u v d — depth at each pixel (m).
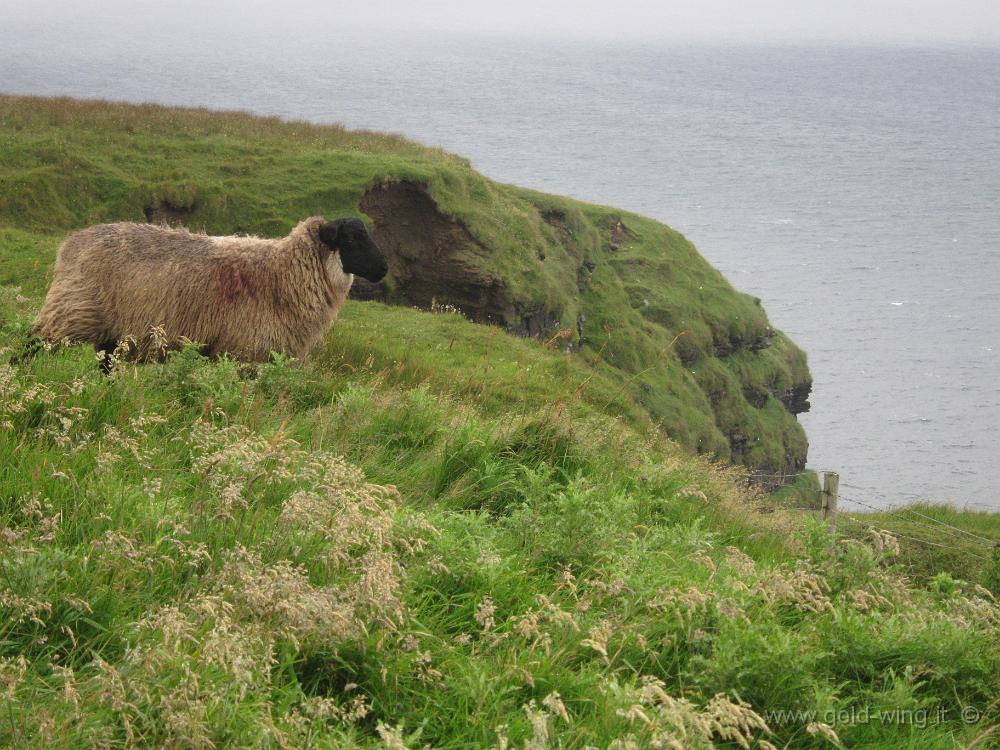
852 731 5.09
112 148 35.59
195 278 10.99
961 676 5.79
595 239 54.31
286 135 41.28
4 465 5.94
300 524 5.58
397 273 37.38
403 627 4.93
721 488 10.62
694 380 50.97
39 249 24.17
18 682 3.86
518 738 4.33
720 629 5.47
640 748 4.30
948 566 15.07
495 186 46.94
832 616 6.26
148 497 5.68
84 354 9.16
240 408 7.93
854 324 166.38
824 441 110.00
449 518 6.65
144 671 4.03
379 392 11.05
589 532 6.52
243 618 4.59
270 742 3.88
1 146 33.66
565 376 24.02
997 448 110.06
